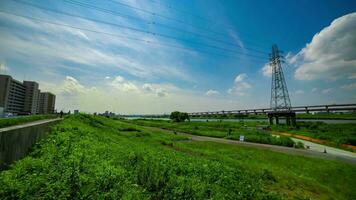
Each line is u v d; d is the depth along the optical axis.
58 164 7.80
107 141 17.27
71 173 6.81
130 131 39.81
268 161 21.28
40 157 9.21
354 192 14.76
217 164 12.74
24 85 100.56
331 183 16.11
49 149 10.25
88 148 11.98
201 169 10.73
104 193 6.12
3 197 5.22
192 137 44.12
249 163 18.34
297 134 48.66
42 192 5.67
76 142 12.85
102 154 11.09
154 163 9.95
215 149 26.53
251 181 10.27
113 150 12.66
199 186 7.86
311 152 30.91
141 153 12.55
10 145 8.06
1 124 13.80
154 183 7.67
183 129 61.31
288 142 36.50
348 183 16.55
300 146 35.28
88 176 7.08
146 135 35.25
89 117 40.66
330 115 80.62
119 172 7.99
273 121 70.69
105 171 7.71
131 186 7.16
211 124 73.06
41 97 112.94
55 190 5.79
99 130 28.16
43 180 6.15
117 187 6.65
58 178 6.54
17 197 5.33
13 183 5.71
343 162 24.31
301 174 17.05
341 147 35.66
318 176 17.33
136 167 9.41
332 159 26.08
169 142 27.83
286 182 11.76
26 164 7.43
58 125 19.23
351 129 48.03
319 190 11.78
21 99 98.69
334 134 43.84
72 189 5.99
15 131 8.54
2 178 6.00
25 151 9.92
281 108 64.56
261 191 9.27
